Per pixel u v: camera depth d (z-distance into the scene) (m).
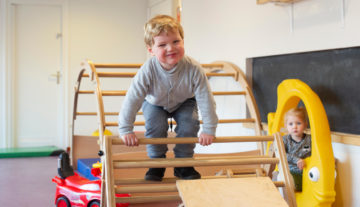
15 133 5.46
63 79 5.52
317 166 2.12
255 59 3.24
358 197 2.21
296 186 2.33
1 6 5.31
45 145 5.58
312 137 2.18
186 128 1.83
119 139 1.76
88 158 3.99
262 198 1.64
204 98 1.74
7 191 3.34
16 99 5.45
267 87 3.07
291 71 2.77
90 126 5.61
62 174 2.83
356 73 2.22
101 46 5.65
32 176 3.93
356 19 2.18
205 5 4.07
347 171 2.28
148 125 1.85
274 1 2.66
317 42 2.48
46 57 5.53
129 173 2.87
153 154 1.91
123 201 1.73
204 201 1.59
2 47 5.34
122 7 5.72
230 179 1.77
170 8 4.96
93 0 5.60
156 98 1.77
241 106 3.53
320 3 2.45
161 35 1.63
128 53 5.76
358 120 2.22
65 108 5.53
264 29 3.04
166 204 2.87
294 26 2.70
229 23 3.58
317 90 2.53
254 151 3.10
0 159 4.92
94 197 2.53
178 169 1.90
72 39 5.54
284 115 2.52
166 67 1.68
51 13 5.52
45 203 2.97
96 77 2.64
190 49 4.46
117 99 5.71
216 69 3.55
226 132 3.83
